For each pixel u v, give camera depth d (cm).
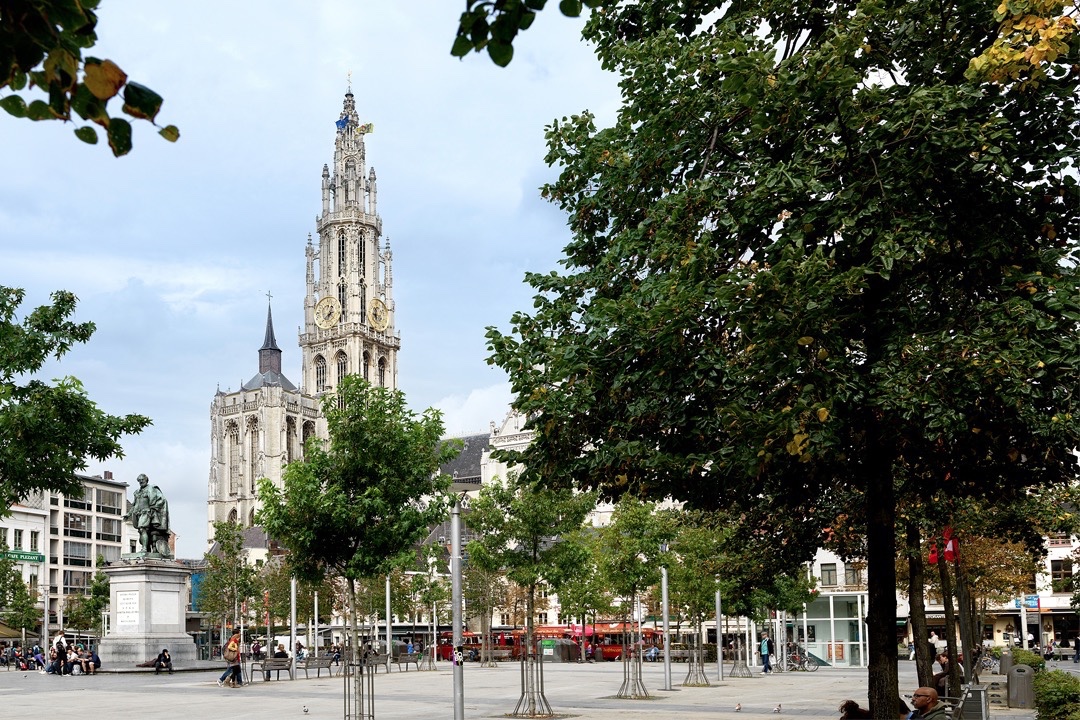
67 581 15925
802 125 1605
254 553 15938
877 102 1550
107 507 17275
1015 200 1549
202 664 5950
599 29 1945
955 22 1605
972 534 2922
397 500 2619
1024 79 1473
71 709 3331
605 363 1661
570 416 1703
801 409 1408
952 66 1614
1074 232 1602
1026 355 1381
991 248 1494
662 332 1524
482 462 16888
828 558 7644
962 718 1859
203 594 9700
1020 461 1702
